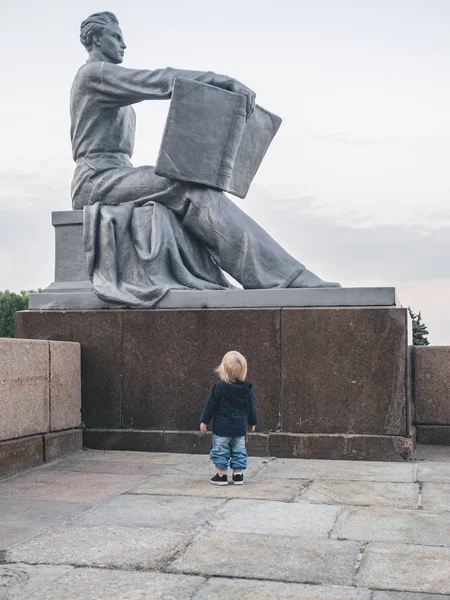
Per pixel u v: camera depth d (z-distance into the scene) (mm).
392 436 7688
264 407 8039
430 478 6672
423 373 9312
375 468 7215
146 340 8477
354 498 5816
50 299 8898
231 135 8852
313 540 4582
